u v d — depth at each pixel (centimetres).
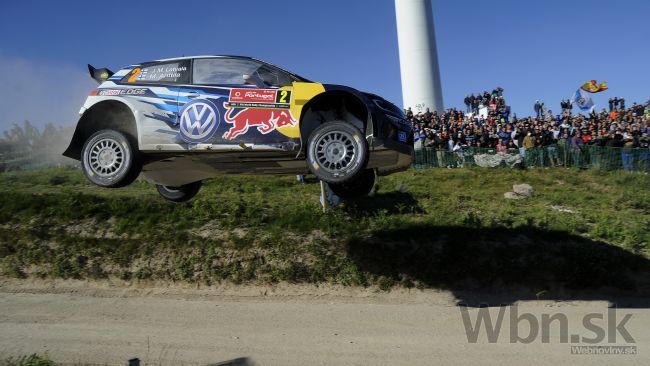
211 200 1130
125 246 978
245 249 956
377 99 714
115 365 652
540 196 1325
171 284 946
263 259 950
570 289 903
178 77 732
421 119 2100
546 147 1691
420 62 2952
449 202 1188
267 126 687
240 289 929
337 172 654
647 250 965
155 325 791
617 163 1636
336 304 878
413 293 905
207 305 876
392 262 929
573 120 2012
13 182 1458
